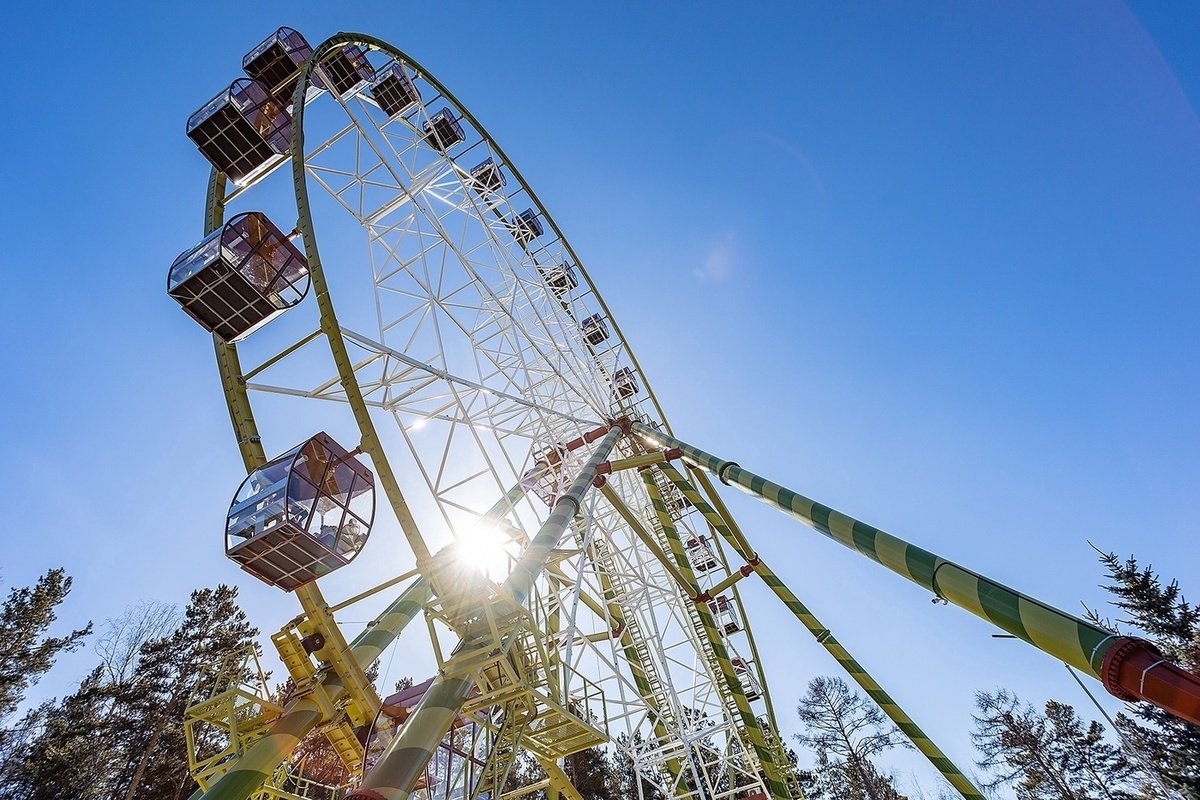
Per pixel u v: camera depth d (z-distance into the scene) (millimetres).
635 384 29359
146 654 36250
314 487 12305
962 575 9000
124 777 32562
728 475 16391
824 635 21156
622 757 49031
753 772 23891
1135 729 43062
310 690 12320
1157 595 38250
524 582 12789
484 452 14742
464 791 14375
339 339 12055
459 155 22453
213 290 13914
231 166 17672
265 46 19141
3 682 33094
